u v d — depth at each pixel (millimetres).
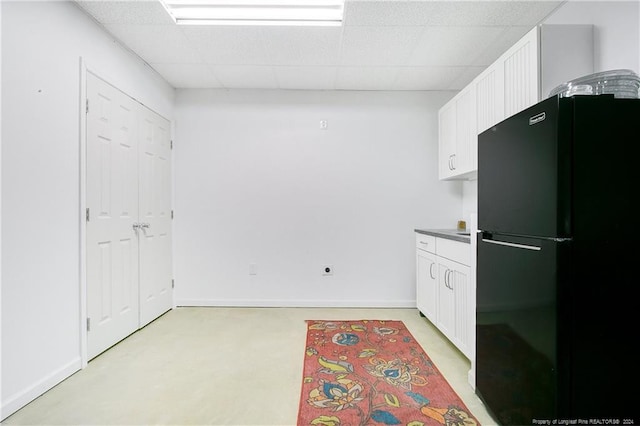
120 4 2008
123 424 1481
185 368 2023
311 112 3424
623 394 1067
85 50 2078
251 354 2230
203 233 3414
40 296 1722
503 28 2275
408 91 3420
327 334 2605
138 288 2703
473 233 1876
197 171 3412
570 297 1064
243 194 3424
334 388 1787
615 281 1065
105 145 2273
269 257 3420
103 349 2242
